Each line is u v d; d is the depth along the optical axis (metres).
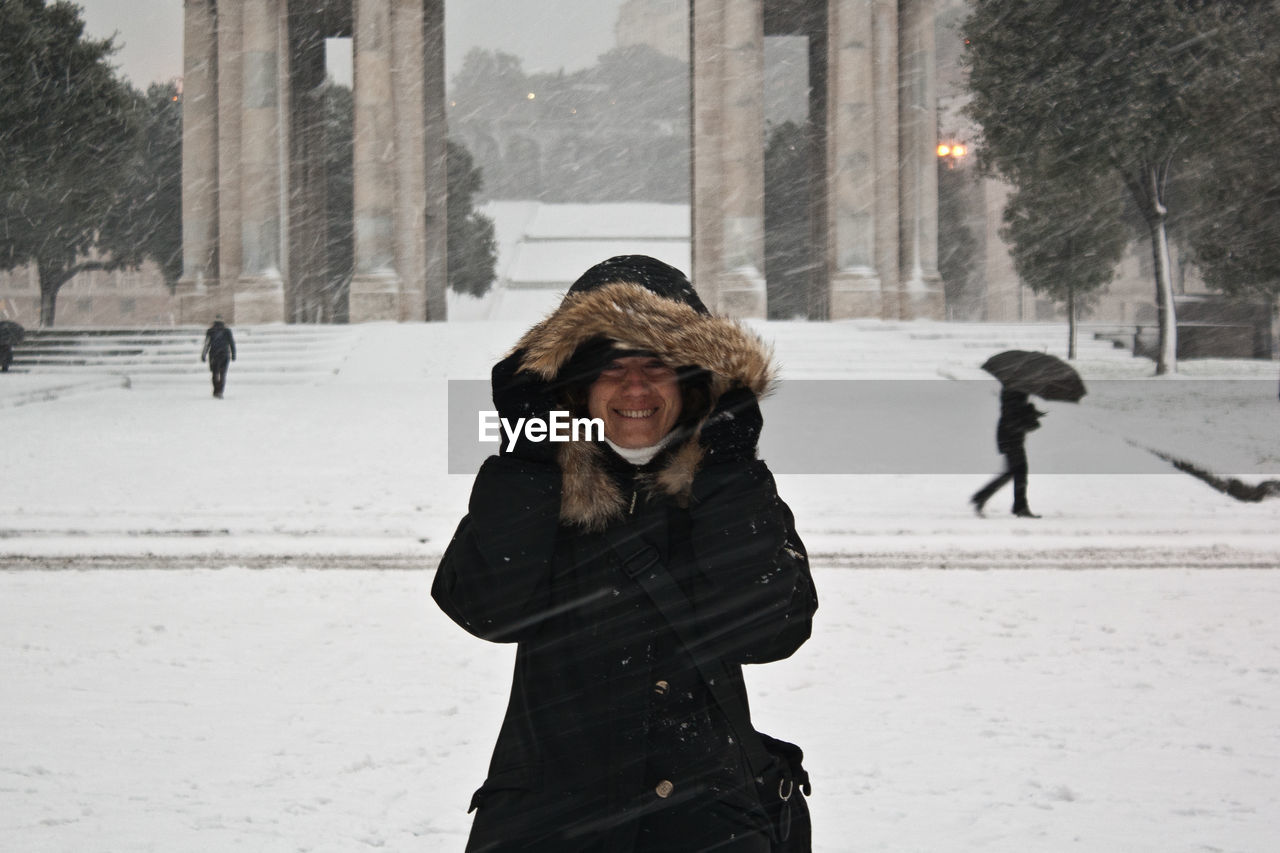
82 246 61.19
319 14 49.88
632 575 2.33
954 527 12.00
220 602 8.55
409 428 21.00
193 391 30.34
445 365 33.88
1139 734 5.45
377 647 7.17
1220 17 26.94
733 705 2.35
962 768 4.99
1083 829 4.32
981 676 6.48
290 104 47.75
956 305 73.81
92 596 8.74
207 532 11.68
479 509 2.34
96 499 13.56
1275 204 27.77
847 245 41.47
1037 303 76.25
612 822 2.28
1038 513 12.97
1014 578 9.52
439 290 48.41
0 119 37.22
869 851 4.11
